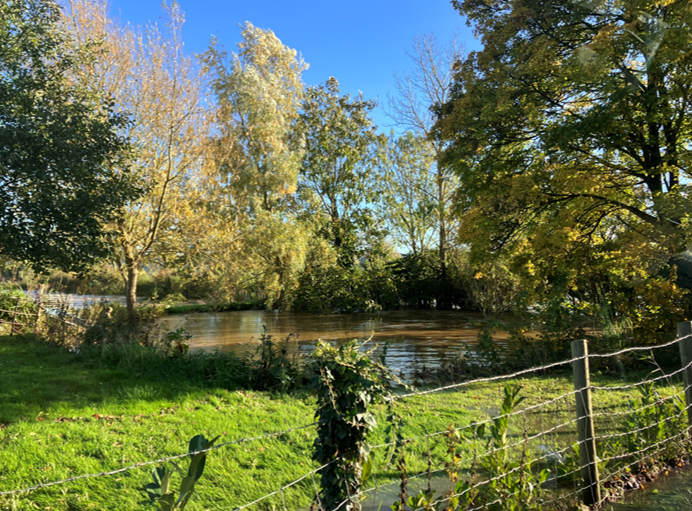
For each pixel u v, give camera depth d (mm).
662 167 12828
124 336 11648
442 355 12695
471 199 16172
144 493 3996
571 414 5809
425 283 32531
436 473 4328
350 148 37281
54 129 11094
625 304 10656
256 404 6961
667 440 4309
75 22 19344
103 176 12969
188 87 20766
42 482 4180
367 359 3021
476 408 6539
